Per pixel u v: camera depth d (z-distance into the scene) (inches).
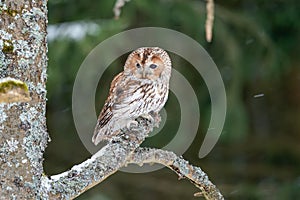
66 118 528.7
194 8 487.5
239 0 535.5
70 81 483.8
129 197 557.6
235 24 514.3
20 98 143.0
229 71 515.5
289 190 563.8
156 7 476.1
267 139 590.2
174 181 561.6
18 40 153.0
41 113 156.3
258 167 585.6
